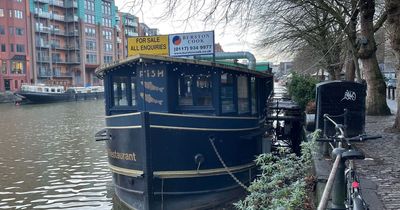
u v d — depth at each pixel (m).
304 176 6.84
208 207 10.08
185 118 9.48
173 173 9.41
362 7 14.18
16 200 12.38
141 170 9.35
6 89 68.69
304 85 21.14
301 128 17.98
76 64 84.19
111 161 10.67
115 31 93.81
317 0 16.34
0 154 20.23
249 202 5.26
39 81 75.94
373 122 15.42
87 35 85.31
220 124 10.21
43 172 16.20
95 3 87.88
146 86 10.09
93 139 25.03
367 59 16.08
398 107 12.45
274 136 18.56
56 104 60.62
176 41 11.12
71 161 18.36
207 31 10.94
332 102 9.23
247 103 11.91
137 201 9.67
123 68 10.80
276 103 20.38
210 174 10.00
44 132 28.70
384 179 6.99
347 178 3.92
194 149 9.67
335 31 21.58
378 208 5.55
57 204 11.90
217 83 10.27
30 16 74.19
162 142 9.25
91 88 73.31
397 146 9.95
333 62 24.53
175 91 10.23
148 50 11.29
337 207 3.81
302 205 5.92
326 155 8.11
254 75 12.21
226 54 16.75
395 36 11.19
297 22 20.80
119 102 10.98
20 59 70.88
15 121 36.59
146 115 9.07
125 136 9.76
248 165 11.56
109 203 11.82
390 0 10.96
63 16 83.00
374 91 18.09
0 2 67.81
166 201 9.41
